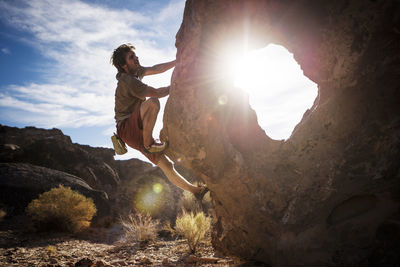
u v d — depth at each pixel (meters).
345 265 1.93
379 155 1.87
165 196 14.55
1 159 13.91
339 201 2.04
